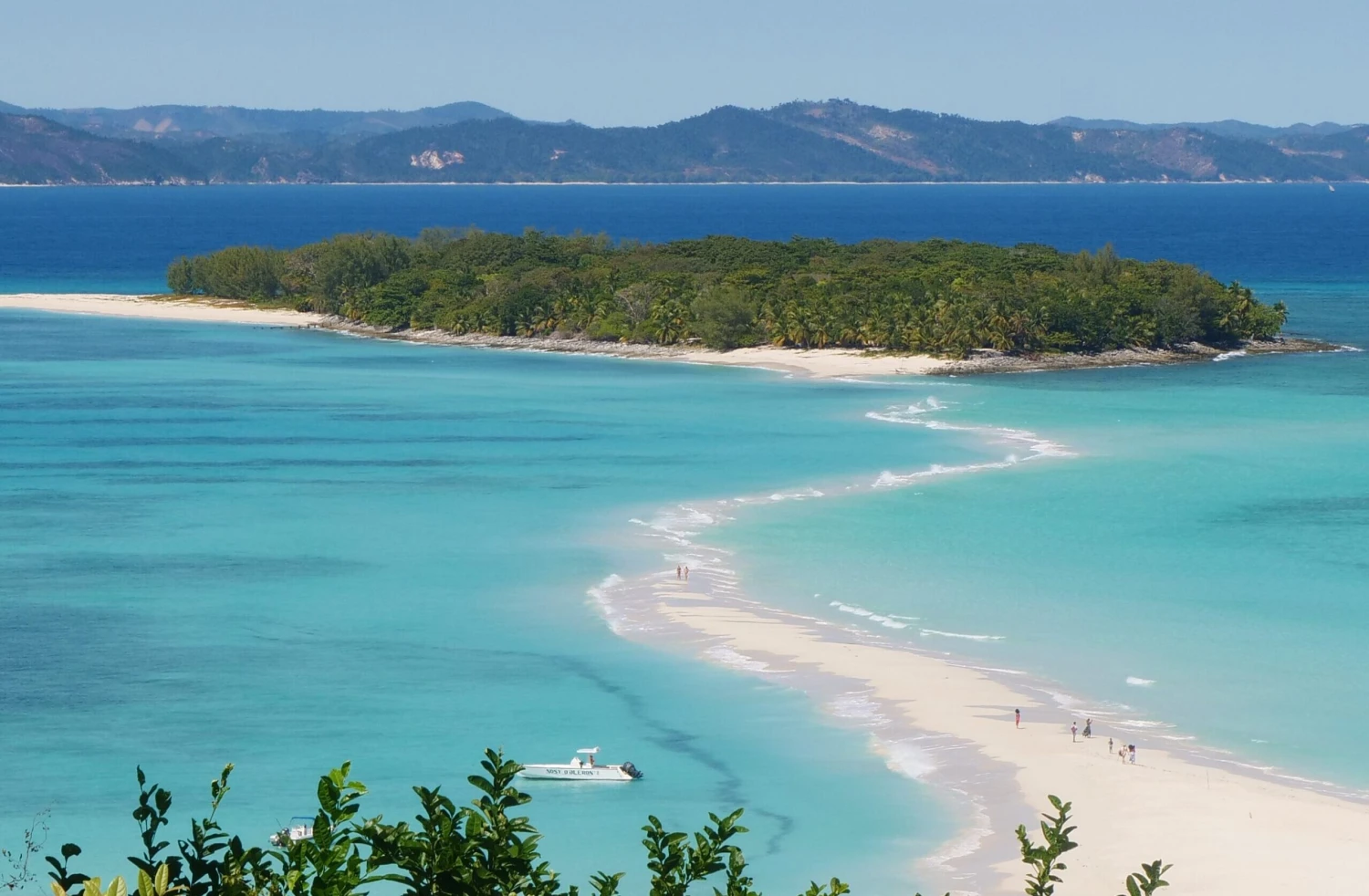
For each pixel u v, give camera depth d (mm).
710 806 95500
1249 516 179375
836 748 105562
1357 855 86312
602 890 28938
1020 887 83000
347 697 116938
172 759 104188
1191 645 129500
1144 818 92062
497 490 195750
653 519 178375
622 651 128125
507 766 28094
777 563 158125
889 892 82562
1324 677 121000
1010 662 124938
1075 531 171875
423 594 146625
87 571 155000
